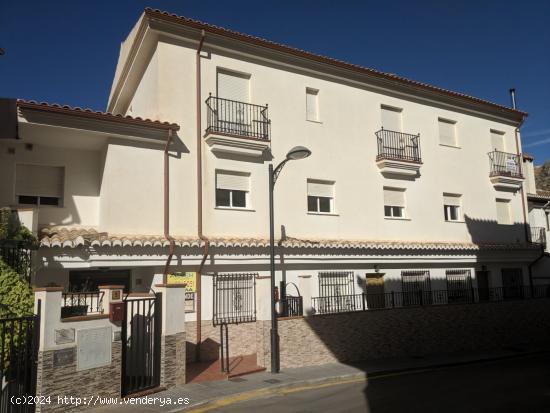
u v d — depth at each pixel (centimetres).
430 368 1364
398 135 1878
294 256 1481
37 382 759
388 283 1731
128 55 1544
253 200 1478
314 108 1695
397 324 1526
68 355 801
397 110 1928
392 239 1789
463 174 2080
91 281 1278
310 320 1332
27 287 894
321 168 1648
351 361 1395
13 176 1243
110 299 1012
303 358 1298
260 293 1261
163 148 1341
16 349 762
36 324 771
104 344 862
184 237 1305
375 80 1825
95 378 841
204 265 1323
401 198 1873
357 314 1435
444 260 1880
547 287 2147
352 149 1741
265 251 1421
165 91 1372
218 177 1439
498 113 2258
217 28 1448
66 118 1169
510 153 2270
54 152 1309
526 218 2278
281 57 1597
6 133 1121
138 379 941
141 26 1396
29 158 1271
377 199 1777
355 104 1784
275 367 1202
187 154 1379
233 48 1503
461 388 1078
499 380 1183
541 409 874
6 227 983
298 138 1611
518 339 1881
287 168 1570
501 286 2091
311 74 1684
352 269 1636
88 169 1348
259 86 1552
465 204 2059
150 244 1211
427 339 1594
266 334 1241
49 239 1092
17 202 1257
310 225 1591
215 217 1400
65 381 792
